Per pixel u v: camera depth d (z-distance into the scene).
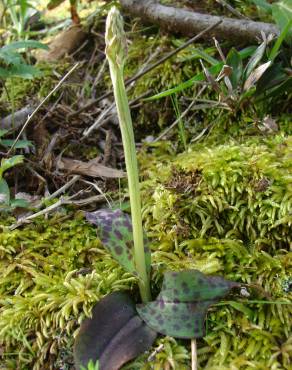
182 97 0.35
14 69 0.30
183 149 0.33
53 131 0.34
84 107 0.34
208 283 0.20
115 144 0.34
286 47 0.34
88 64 0.40
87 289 0.22
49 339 0.22
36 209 0.28
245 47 0.36
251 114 0.33
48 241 0.26
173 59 0.36
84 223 0.27
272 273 0.23
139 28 0.40
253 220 0.25
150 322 0.20
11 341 0.22
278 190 0.25
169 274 0.20
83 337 0.20
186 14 0.36
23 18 0.40
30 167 0.30
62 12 0.48
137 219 0.19
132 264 0.21
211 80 0.29
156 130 0.36
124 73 0.37
